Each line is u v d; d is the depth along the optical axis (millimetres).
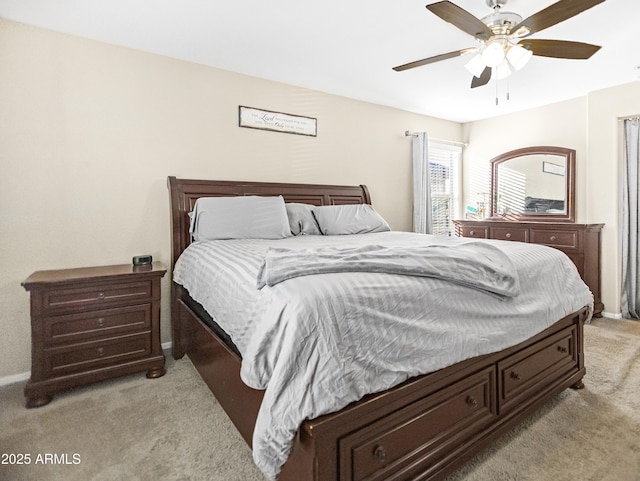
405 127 4367
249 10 2172
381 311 1168
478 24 1798
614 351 2656
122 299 2207
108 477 1406
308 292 1118
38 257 2352
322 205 3531
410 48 2684
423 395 1256
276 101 3346
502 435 1625
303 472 1046
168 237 2822
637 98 3359
